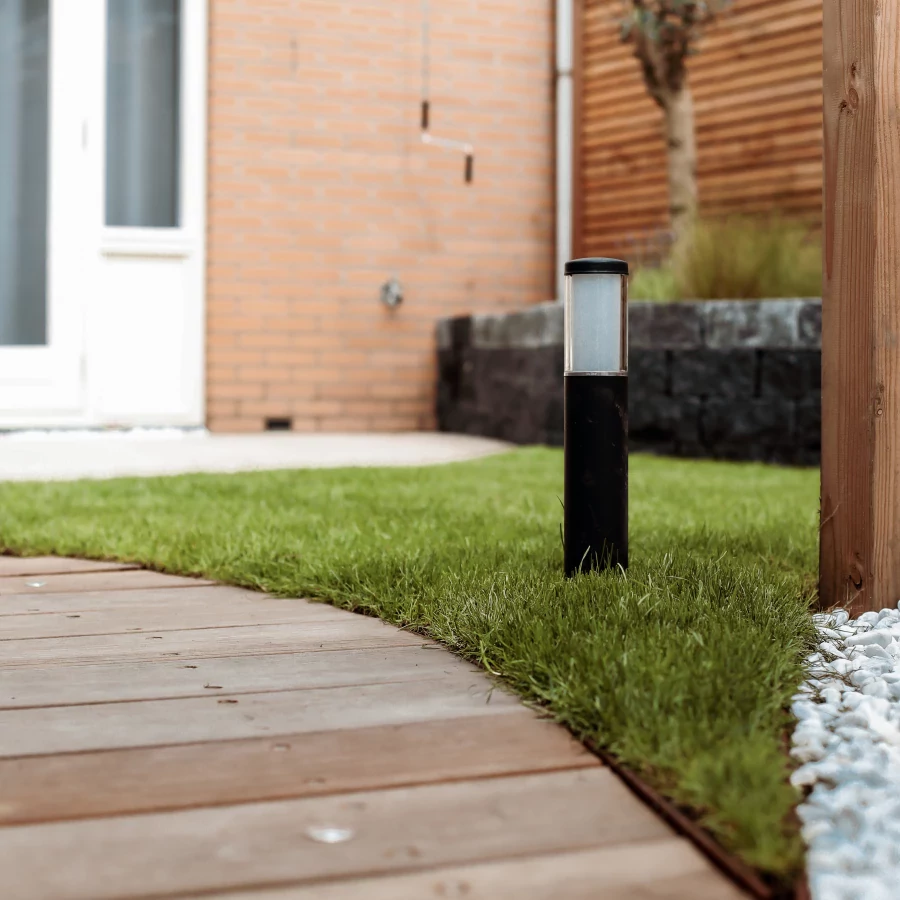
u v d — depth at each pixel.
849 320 1.99
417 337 7.24
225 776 1.27
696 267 5.77
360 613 2.16
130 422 6.75
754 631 1.70
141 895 0.99
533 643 1.67
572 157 7.47
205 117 6.80
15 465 4.97
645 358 5.56
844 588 2.02
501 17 7.35
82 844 1.09
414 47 7.18
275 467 4.92
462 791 1.23
